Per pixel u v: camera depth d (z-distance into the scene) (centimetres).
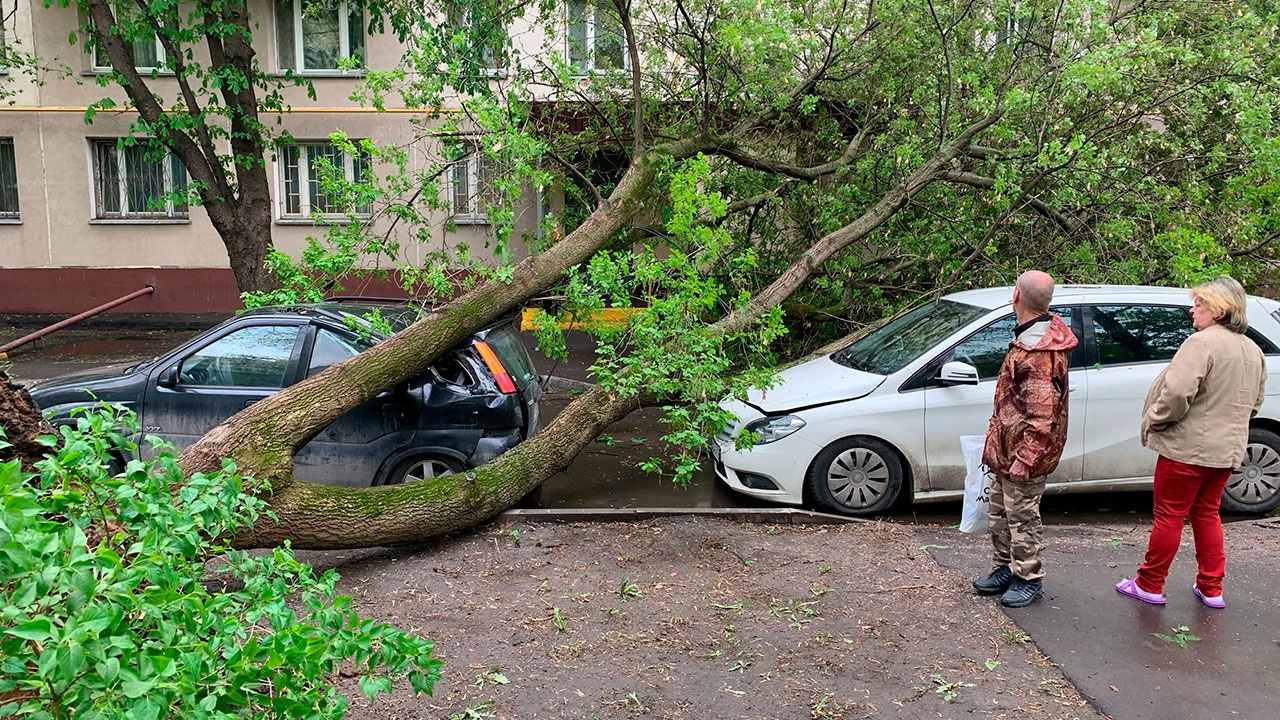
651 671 376
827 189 905
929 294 815
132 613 194
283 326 612
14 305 1684
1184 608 437
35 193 1661
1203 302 415
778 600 448
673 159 746
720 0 770
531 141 637
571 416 597
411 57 793
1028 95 720
